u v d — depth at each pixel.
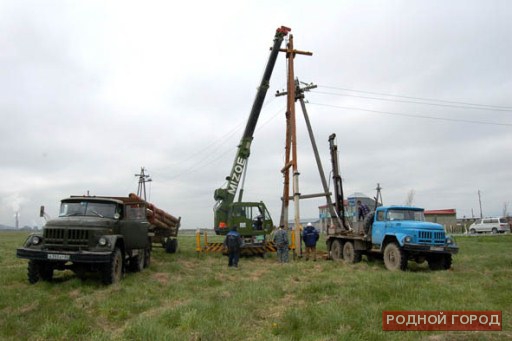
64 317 7.16
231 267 15.38
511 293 9.02
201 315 7.02
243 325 6.69
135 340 6.01
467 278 11.45
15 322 6.77
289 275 12.66
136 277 12.00
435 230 13.90
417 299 8.41
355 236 16.89
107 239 10.69
